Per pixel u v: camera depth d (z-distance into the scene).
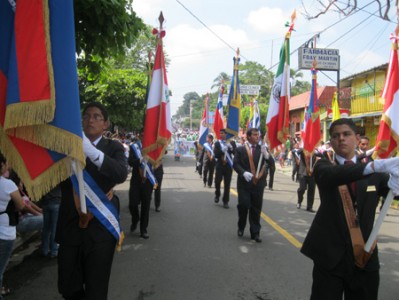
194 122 99.81
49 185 2.65
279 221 8.71
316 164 2.96
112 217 3.14
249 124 20.08
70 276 3.05
